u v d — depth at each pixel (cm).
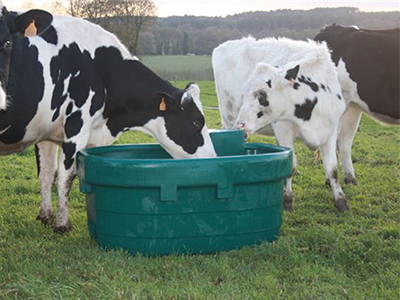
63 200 517
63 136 532
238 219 452
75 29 513
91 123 525
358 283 390
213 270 403
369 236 477
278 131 629
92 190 464
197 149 541
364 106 713
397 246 455
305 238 480
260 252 440
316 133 614
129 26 3238
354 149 1071
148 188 431
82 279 385
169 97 519
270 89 591
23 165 883
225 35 4547
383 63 688
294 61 633
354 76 702
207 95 2747
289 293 369
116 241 451
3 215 576
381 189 724
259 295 357
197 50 4684
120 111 544
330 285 378
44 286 359
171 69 3894
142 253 443
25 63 465
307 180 781
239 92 729
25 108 471
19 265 403
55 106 496
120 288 360
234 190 446
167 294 356
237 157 442
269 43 703
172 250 442
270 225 471
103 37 530
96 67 521
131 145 552
